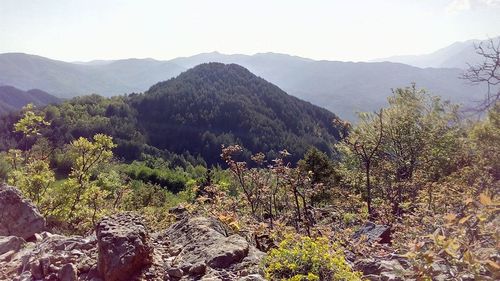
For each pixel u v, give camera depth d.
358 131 23.89
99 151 15.33
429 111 24.17
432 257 4.13
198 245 5.60
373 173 21.20
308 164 24.28
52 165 43.19
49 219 13.18
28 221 6.87
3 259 5.50
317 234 8.55
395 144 23.09
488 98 10.12
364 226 10.89
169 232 6.53
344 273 4.55
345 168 25.75
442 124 23.28
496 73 9.95
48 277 4.50
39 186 13.94
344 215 12.29
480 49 10.17
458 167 19.62
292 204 12.27
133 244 4.45
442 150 22.19
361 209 13.14
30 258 5.13
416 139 22.56
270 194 11.33
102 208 15.09
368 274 5.80
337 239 7.90
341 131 24.28
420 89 24.58
